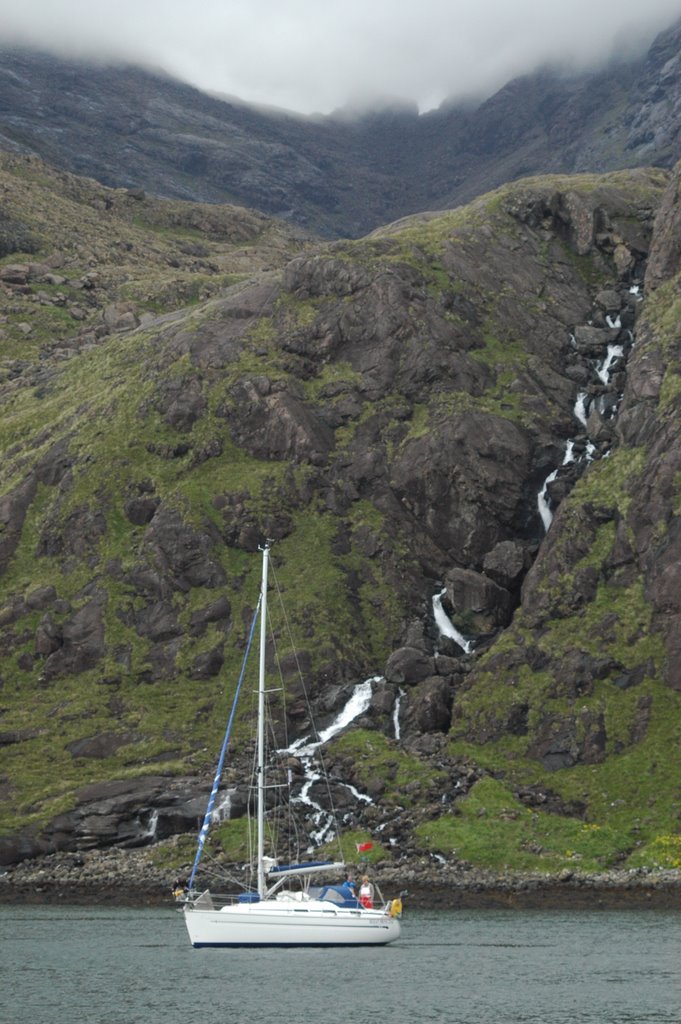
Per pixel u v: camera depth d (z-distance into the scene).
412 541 147.38
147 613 142.75
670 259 171.50
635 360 154.75
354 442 157.25
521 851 102.50
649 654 119.69
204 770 118.69
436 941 79.94
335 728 125.06
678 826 103.25
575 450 154.25
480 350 168.88
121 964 74.19
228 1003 63.88
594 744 114.56
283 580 142.88
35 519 161.38
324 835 109.00
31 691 138.38
